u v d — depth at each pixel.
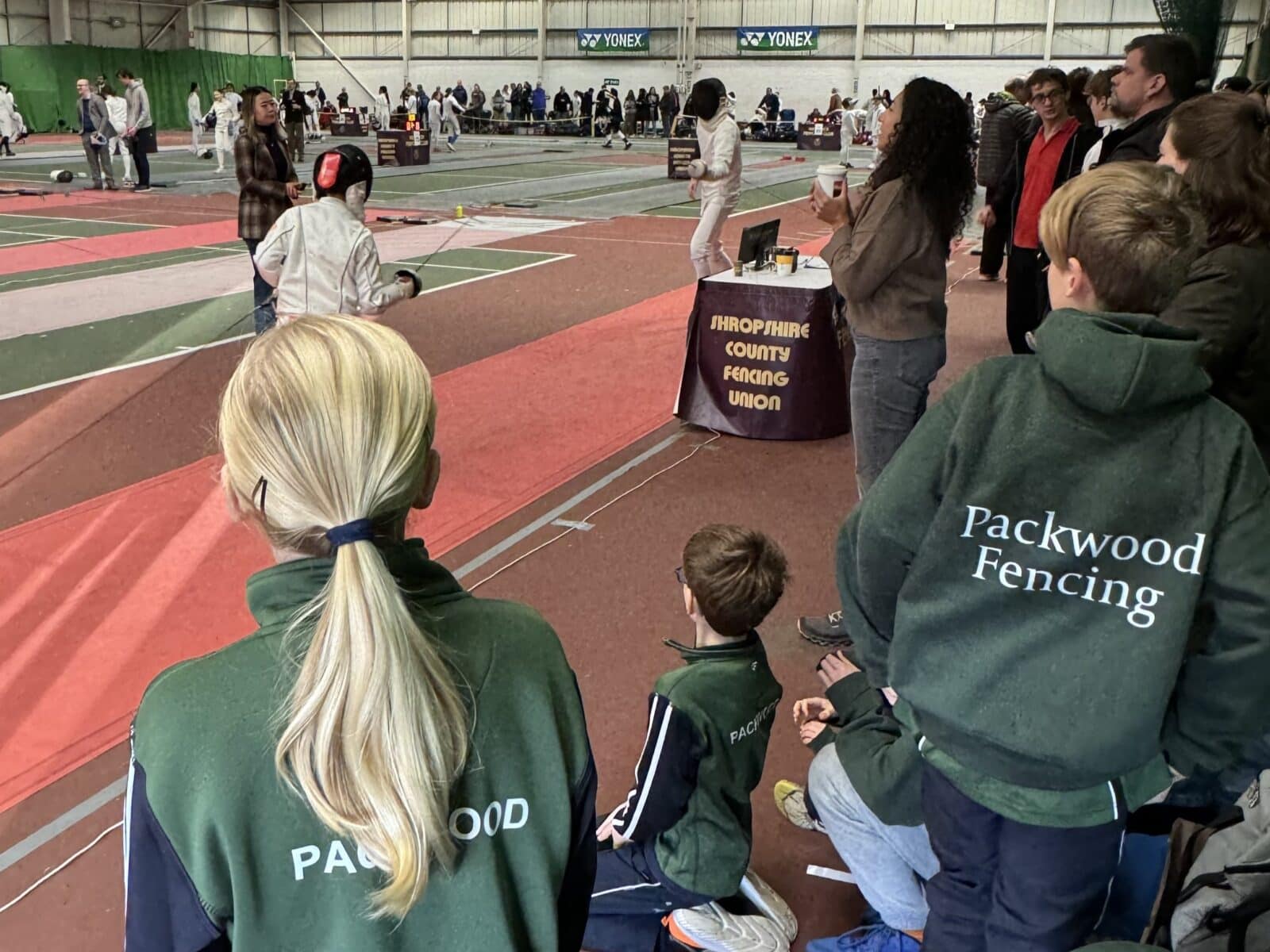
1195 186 2.11
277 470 0.96
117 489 4.75
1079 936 1.66
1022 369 1.52
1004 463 1.48
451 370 6.77
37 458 5.12
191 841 0.95
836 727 2.60
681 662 3.38
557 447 5.42
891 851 2.21
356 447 0.96
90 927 2.32
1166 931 1.84
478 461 5.20
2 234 12.36
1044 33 31.45
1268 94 4.50
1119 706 1.45
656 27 35.66
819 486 4.92
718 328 5.53
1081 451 1.45
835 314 5.45
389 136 22.27
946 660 1.55
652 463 5.20
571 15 36.62
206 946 0.99
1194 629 1.46
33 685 3.23
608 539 4.31
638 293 9.26
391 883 0.96
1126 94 4.21
